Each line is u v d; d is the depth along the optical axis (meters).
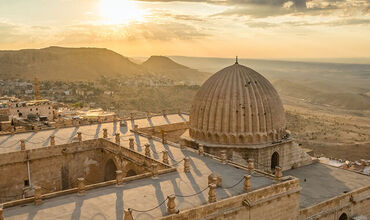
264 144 50.38
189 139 53.69
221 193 33.31
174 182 36.38
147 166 43.69
